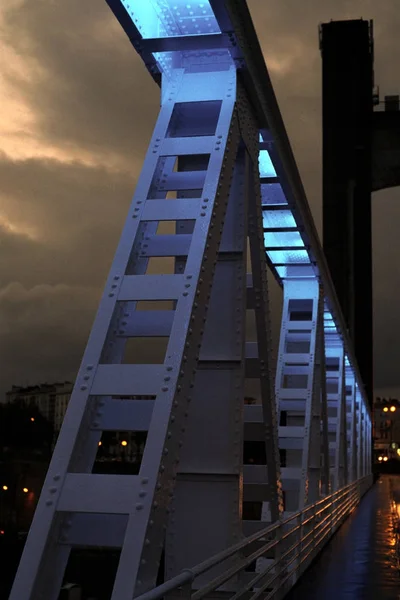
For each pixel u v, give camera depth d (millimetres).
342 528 19031
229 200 7168
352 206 43188
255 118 7695
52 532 4156
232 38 6305
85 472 4555
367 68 44344
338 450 20703
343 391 22266
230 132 6227
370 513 24359
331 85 44188
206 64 6664
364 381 43719
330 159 43344
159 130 6227
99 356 4719
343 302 42375
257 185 7719
